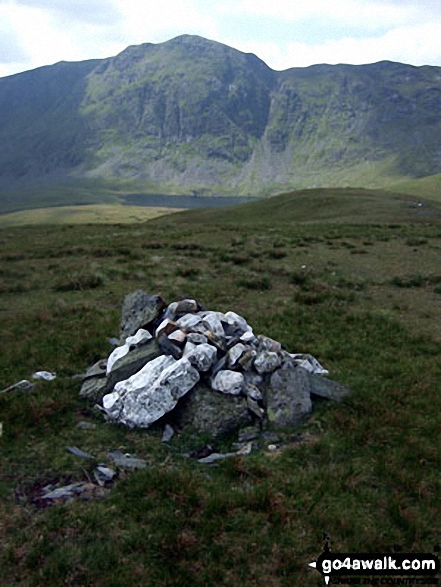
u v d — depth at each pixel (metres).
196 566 5.95
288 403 9.70
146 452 8.55
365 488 7.52
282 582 5.79
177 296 19.52
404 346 14.28
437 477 7.86
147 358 10.52
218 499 6.99
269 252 31.08
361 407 10.09
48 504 7.01
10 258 30.91
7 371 12.13
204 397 9.59
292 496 7.23
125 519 6.69
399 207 77.25
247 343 11.28
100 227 61.16
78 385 11.20
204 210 105.62
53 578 5.67
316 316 17.36
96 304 19.27
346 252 32.06
